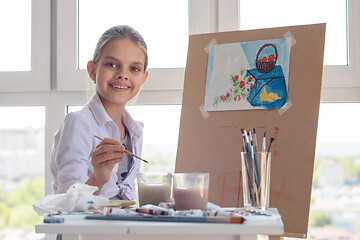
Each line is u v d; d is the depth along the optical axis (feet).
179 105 6.32
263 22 6.23
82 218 2.98
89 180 4.13
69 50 6.31
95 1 6.40
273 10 6.21
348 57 6.02
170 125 6.34
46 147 6.36
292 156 4.95
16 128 6.46
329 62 6.13
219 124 5.38
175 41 6.32
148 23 6.36
